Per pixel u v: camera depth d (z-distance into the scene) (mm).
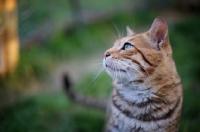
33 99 1246
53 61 1480
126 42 954
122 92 974
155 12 2164
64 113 1233
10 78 1302
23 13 1315
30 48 1464
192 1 2100
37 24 1534
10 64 1291
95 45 1677
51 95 1297
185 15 2115
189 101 1207
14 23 1251
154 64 937
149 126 948
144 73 937
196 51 1500
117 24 1913
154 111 948
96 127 1182
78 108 1264
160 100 947
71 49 1578
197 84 1308
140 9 2182
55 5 1857
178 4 2199
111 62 951
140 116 954
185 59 1458
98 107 1187
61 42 1578
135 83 948
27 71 1351
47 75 1386
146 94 949
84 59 1544
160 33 952
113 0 2295
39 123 1177
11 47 1270
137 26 1976
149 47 944
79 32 1728
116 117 977
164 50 949
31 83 1346
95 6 2143
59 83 1371
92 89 1344
